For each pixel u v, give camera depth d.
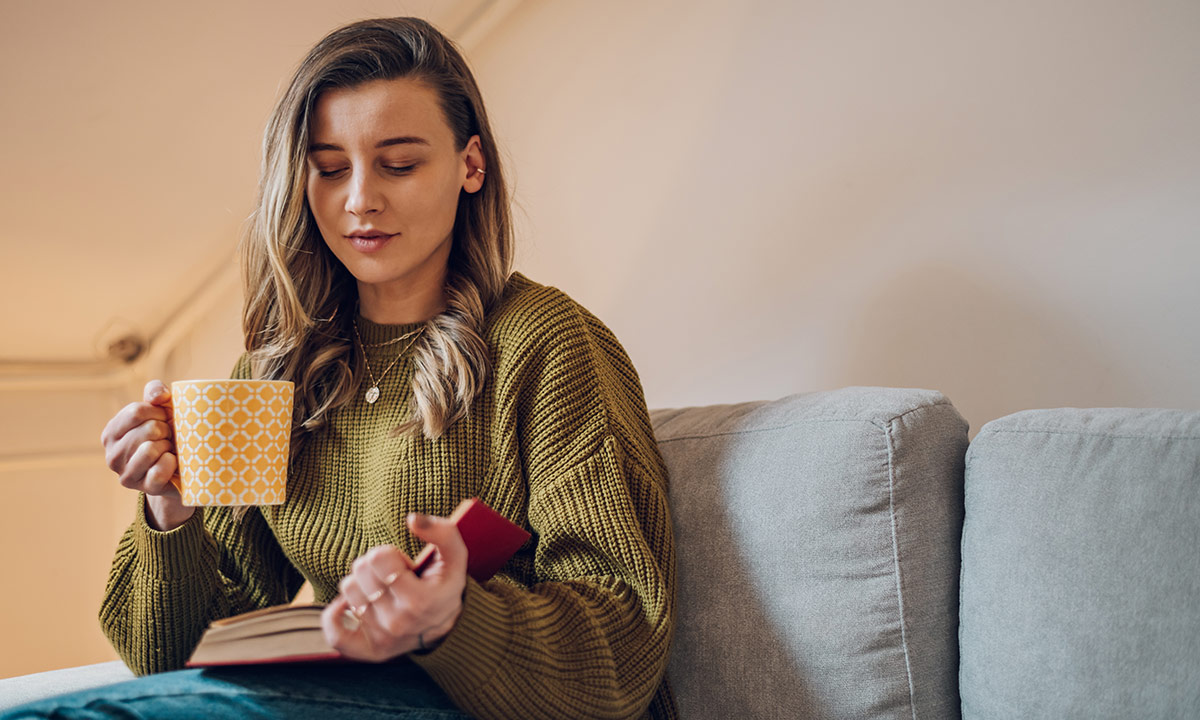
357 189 1.04
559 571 1.01
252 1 1.73
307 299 1.17
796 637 1.01
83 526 2.25
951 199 1.33
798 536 1.03
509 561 1.07
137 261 2.08
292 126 1.07
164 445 0.91
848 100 1.43
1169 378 1.16
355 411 1.13
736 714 1.05
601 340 1.16
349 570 1.10
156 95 1.80
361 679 0.82
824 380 1.47
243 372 1.23
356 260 1.08
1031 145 1.26
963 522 1.02
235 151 1.98
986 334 1.30
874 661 0.97
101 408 2.26
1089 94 1.21
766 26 1.53
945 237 1.34
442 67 1.09
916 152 1.36
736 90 1.57
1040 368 1.26
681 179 1.64
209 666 0.79
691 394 1.65
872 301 1.41
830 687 0.99
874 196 1.41
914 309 1.37
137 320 2.23
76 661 2.24
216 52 1.79
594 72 1.77
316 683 0.79
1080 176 1.22
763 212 1.53
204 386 0.84
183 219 2.05
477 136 1.14
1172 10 1.15
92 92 1.74
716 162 1.59
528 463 1.05
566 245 1.83
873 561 0.98
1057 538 0.88
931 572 0.99
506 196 1.18
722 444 1.16
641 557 0.97
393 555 0.71
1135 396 1.19
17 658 2.15
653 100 1.68
